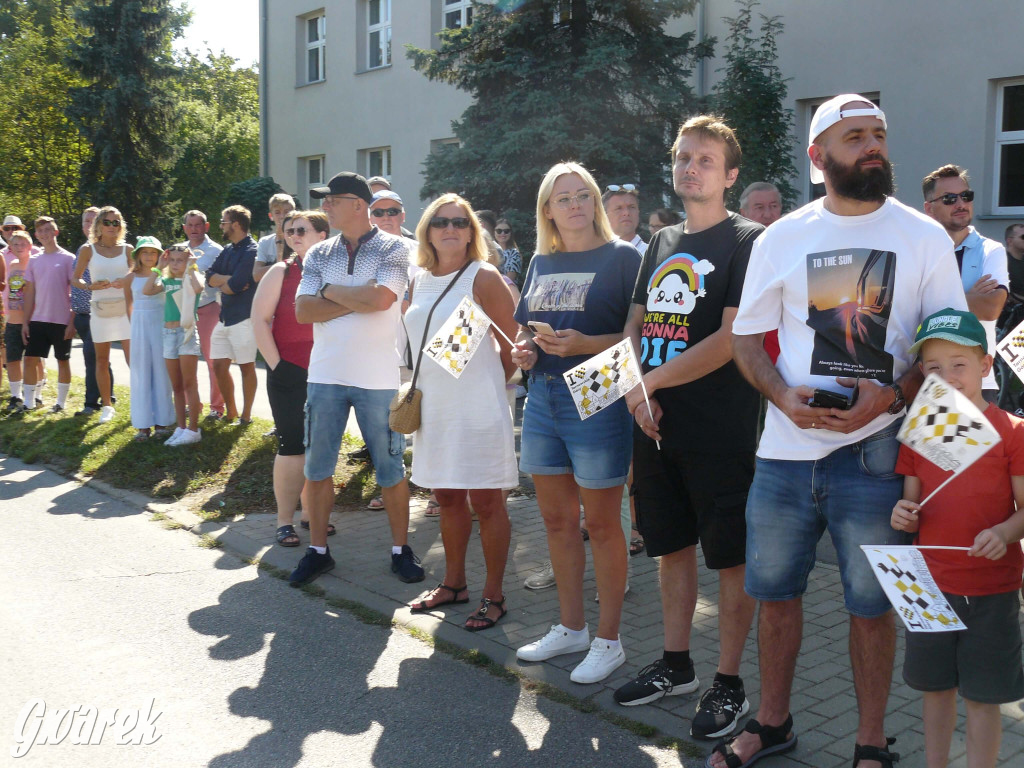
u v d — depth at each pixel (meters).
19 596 4.73
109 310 8.92
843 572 2.84
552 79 11.58
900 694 3.55
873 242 2.68
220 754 3.23
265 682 3.80
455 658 4.05
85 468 7.38
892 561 2.50
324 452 4.97
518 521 6.07
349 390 4.94
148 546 5.60
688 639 3.60
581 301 3.78
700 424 3.30
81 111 26.72
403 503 5.09
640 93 11.51
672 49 11.76
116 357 15.00
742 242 3.24
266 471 7.05
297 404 5.53
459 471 4.32
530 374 3.96
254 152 35.09
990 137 10.88
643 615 4.47
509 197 11.95
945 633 2.68
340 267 4.89
